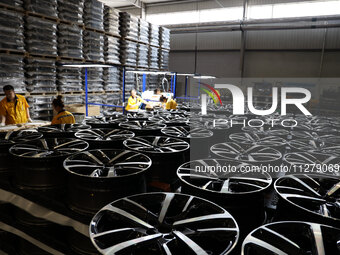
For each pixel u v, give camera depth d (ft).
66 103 28.63
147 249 4.46
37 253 7.61
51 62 26.27
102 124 11.93
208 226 4.96
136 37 36.81
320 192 6.30
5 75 22.44
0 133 10.30
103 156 7.74
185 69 59.82
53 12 24.90
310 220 4.59
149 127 11.94
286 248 4.12
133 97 30.78
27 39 23.82
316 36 47.57
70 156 6.79
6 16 21.59
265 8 50.78
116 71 34.63
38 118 27.22
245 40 52.95
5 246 8.58
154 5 59.82
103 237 4.34
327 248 4.14
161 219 5.01
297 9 48.91
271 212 5.96
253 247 3.94
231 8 53.72
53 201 6.13
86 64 25.18
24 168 6.59
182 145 8.96
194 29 54.95
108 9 31.35
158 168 7.30
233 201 5.12
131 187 5.76
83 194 5.60
